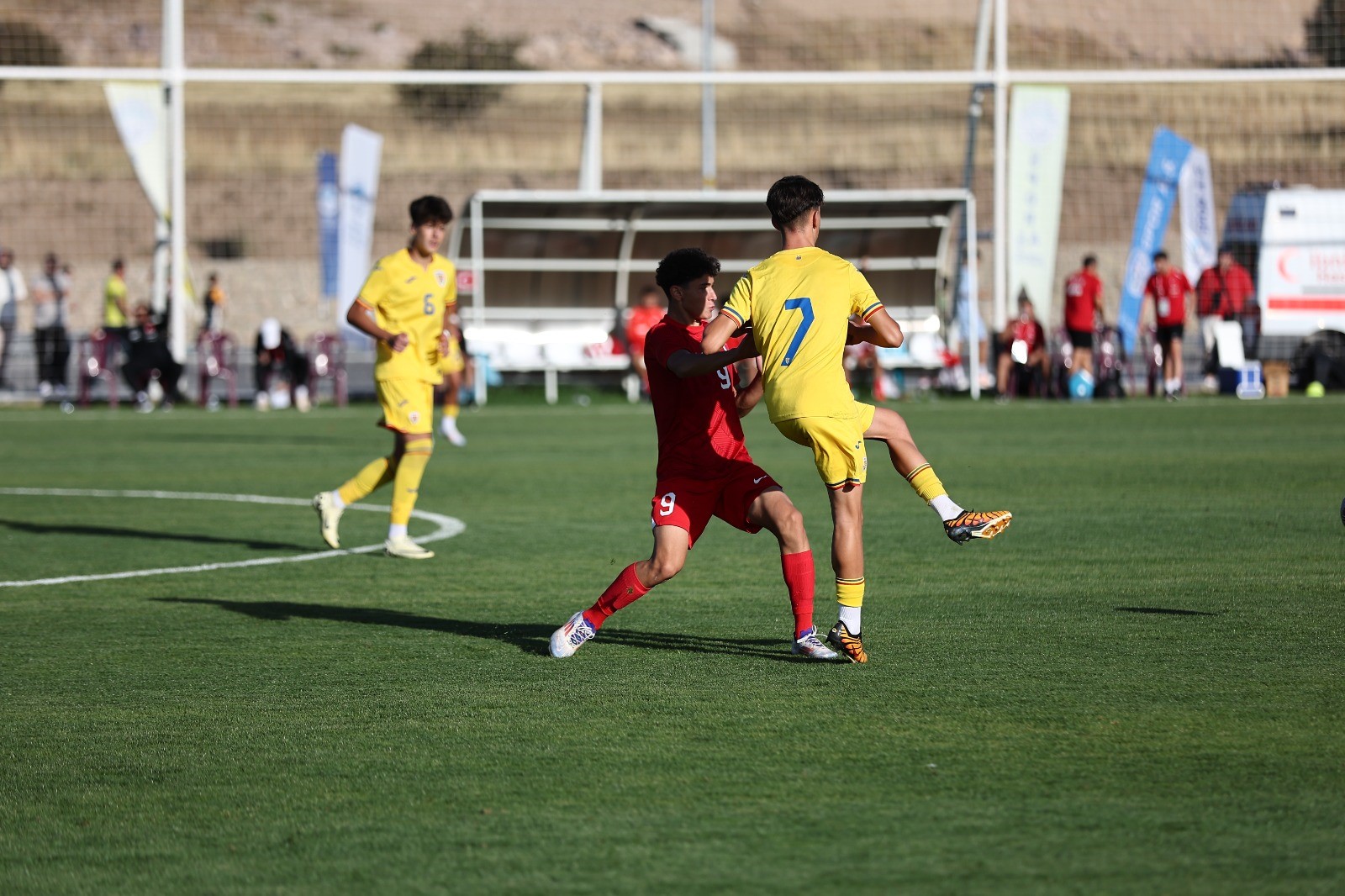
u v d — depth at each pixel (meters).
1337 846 10.83
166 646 18.83
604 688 16.14
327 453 48.28
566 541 28.44
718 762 13.15
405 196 147.12
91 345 72.44
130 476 41.66
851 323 17.20
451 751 13.66
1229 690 15.55
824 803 11.96
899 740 13.77
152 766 13.42
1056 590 21.98
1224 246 78.25
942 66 164.50
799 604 17.38
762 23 179.25
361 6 182.12
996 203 77.31
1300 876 10.27
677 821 11.57
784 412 16.77
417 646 18.72
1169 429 54.09
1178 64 150.50
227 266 131.38
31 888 10.48
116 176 146.12
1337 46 145.38
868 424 17.38
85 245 135.12
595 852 10.91
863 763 13.05
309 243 140.50
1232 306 76.25
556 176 152.12
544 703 15.48
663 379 17.27
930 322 82.75
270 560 26.52
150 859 10.99
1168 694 15.40
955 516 17.66
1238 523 29.23
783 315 16.73
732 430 17.47
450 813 11.88
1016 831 11.21
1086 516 30.50
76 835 11.55
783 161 154.62
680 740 13.92
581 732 14.25
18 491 38.03
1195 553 25.44
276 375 73.44
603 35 179.12
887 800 12.00
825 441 16.67
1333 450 45.06
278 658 18.02
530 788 12.51
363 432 57.00
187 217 141.25
